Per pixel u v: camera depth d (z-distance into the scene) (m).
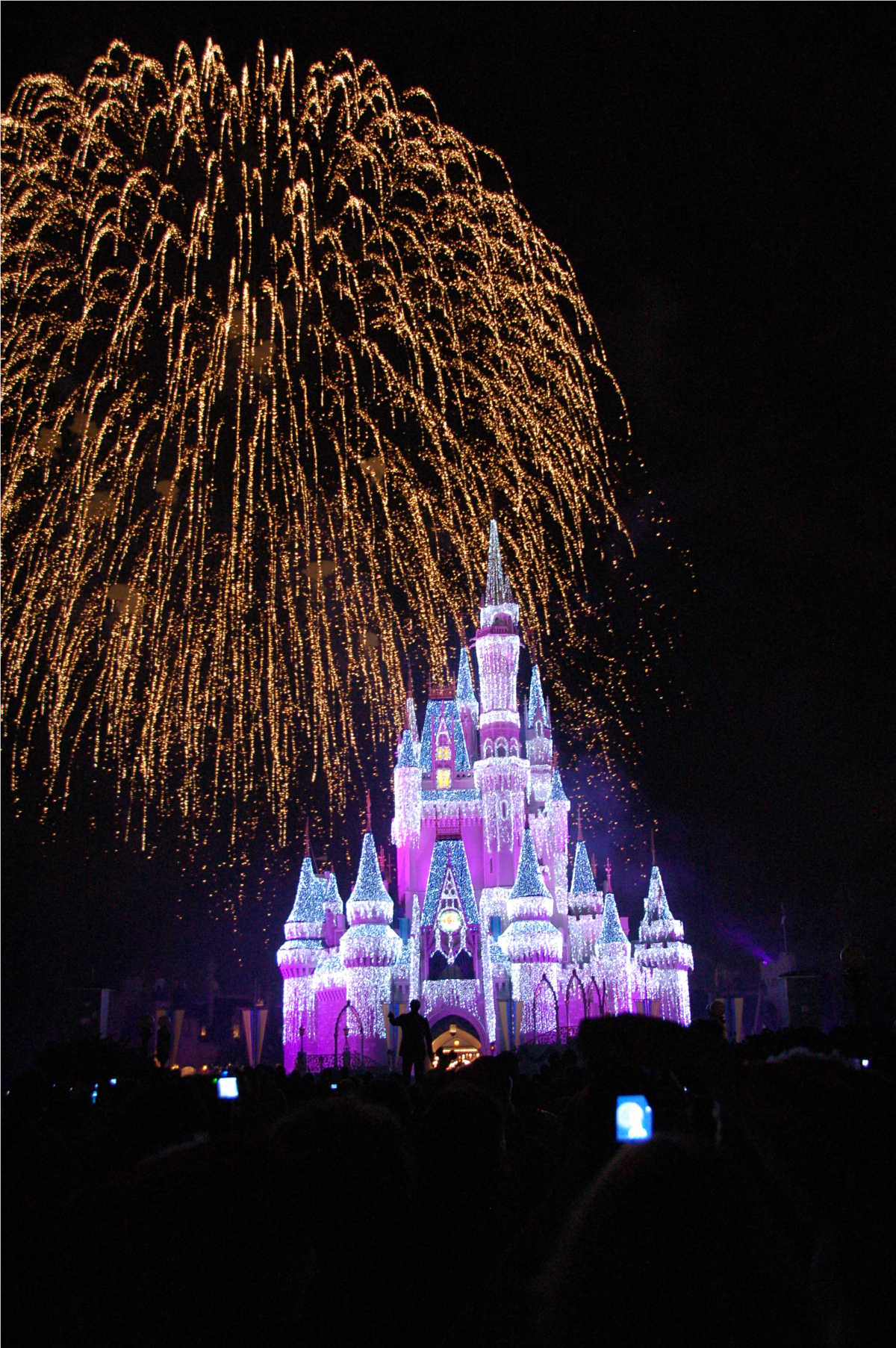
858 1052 14.56
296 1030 78.06
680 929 77.00
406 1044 28.11
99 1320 4.19
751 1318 3.21
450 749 87.44
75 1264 4.30
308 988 78.94
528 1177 9.20
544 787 88.00
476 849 83.56
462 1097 5.43
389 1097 11.84
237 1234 4.32
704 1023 8.73
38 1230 6.07
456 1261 5.04
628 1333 3.11
